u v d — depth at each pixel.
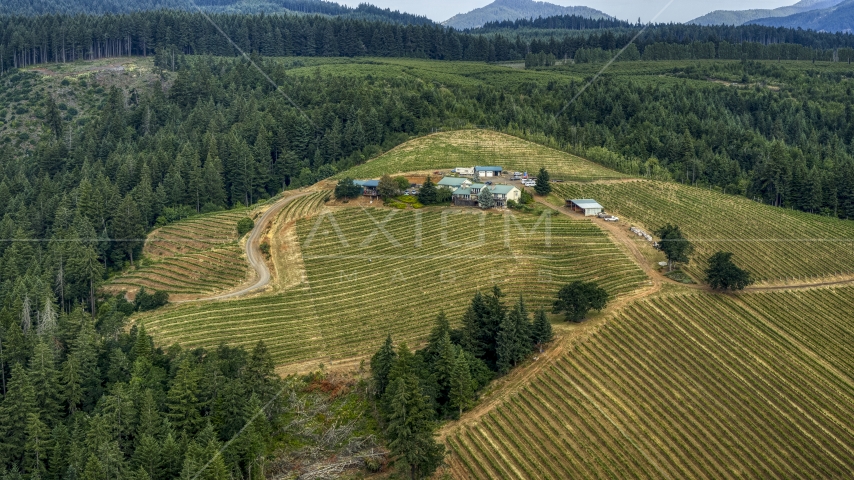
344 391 128.12
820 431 117.62
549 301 149.25
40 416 118.75
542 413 117.75
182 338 147.62
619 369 126.38
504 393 122.81
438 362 122.88
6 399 116.50
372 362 127.81
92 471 102.12
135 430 114.69
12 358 131.38
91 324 141.00
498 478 107.00
